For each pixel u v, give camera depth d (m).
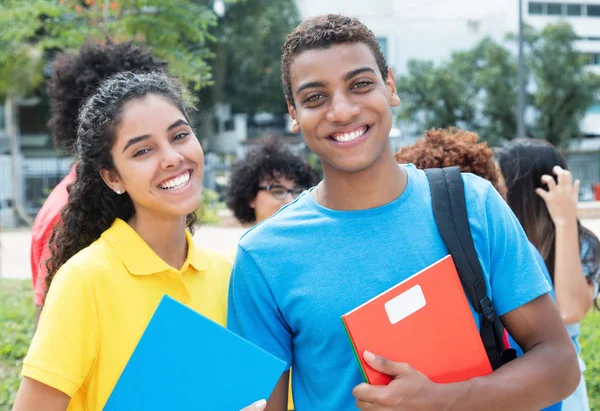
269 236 1.72
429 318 1.55
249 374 1.62
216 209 15.95
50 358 1.67
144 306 1.82
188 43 7.08
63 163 21.77
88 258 1.80
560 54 22.58
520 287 1.63
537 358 1.56
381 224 1.67
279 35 26.12
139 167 1.80
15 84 16.81
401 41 27.52
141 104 1.82
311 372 1.67
